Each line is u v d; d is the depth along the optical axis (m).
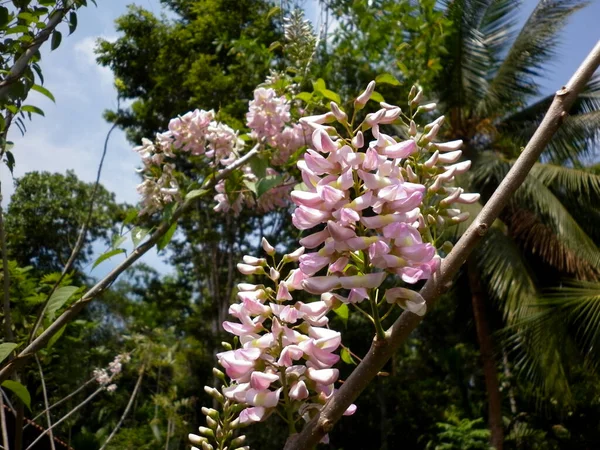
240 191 3.20
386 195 0.95
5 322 1.92
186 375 13.95
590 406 14.37
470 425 13.64
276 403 1.03
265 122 3.06
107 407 13.98
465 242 0.93
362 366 0.88
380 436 15.78
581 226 13.37
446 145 1.27
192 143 3.13
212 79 12.16
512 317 11.57
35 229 10.09
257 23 10.41
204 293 18.53
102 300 16.97
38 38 2.01
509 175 0.96
